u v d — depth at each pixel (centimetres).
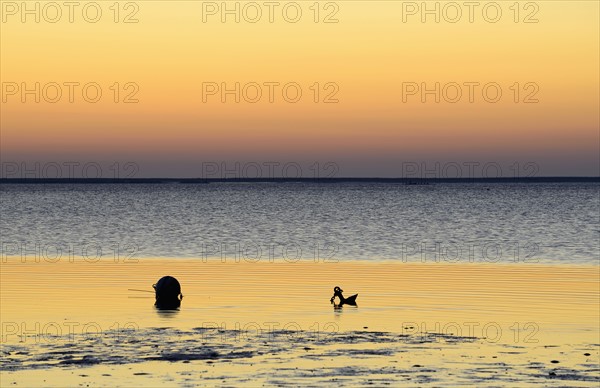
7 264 7225
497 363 3128
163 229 12081
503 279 6031
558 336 3688
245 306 4609
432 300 4856
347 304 4675
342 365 3081
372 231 11606
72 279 5956
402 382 2823
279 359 3186
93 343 3472
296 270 6756
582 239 10075
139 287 5469
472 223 13200
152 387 2747
